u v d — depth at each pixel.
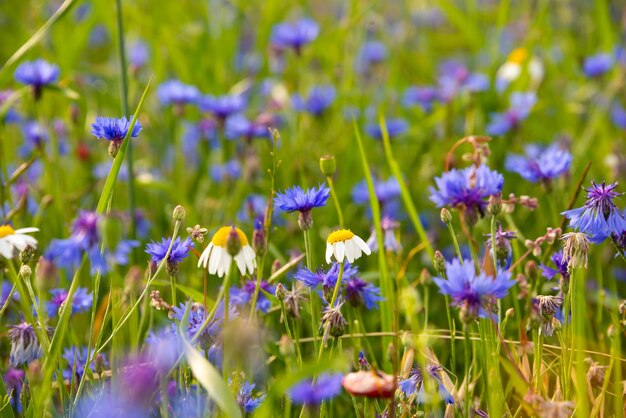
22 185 1.70
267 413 1.23
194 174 2.03
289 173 1.81
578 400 1.31
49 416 1.37
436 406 1.31
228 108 1.82
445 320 1.61
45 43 2.07
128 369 1.30
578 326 1.32
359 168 1.88
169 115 1.96
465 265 1.27
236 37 2.37
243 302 1.41
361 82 2.49
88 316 1.53
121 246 1.40
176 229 1.33
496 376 1.32
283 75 2.25
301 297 1.36
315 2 2.98
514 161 1.54
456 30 3.14
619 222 1.35
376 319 1.54
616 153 1.79
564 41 2.56
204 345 1.33
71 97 1.65
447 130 1.98
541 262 1.45
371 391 1.27
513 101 1.94
